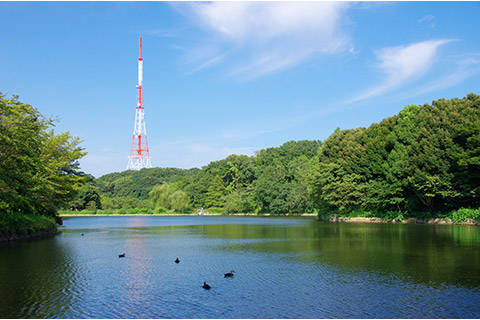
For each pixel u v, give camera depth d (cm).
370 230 4731
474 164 4856
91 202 14025
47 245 3350
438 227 4947
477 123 4888
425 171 5544
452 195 5309
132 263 2370
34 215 4694
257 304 1477
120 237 4219
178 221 8919
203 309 1418
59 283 1816
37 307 1441
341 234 4234
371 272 2016
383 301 1498
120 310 1411
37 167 4000
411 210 6400
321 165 7794
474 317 1312
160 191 14850
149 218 11250
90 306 1457
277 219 9194
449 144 5238
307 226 5903
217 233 4753
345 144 7700
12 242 3588
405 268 2111
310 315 1345
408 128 6488
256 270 2112
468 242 3212
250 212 13738
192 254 2752
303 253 2741
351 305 1451
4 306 1452
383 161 6744
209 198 14838
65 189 5256
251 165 14850
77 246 3284
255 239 3850
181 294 1620
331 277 1911
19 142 3225
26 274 2023
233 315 1352
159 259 2527
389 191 6297
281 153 15025
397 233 4175
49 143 5025
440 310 1384
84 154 5697
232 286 1748
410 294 1586
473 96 5728
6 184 3488
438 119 5609
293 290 1670
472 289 1652
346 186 7088
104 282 1836
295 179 12394
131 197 17525
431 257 2458
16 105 3688
